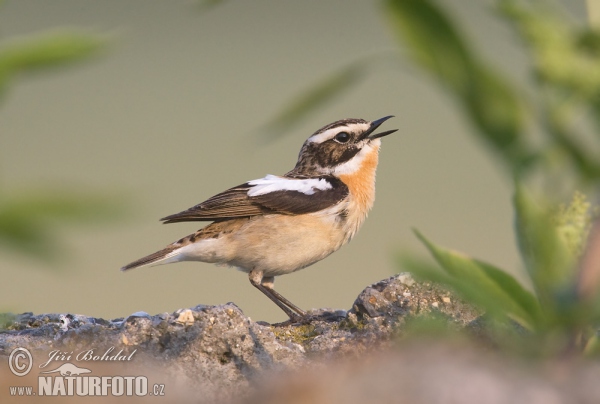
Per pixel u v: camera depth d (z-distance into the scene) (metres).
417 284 11.90
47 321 12.02
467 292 3.75
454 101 2.99
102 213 2.29
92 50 2.61
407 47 2.88
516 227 3.57
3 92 2.66
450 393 4.33
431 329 4.59
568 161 3.14
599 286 3.52
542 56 3.11
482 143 3.07
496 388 4.29
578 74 3.10
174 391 9.59
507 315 3.98
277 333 11.98
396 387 4.59
